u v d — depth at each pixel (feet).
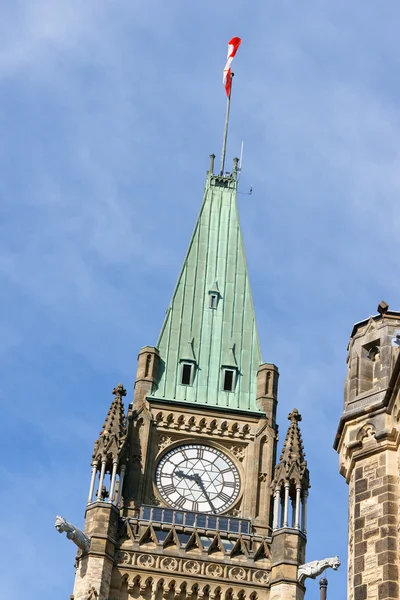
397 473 166.40
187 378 432.66
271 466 413.80
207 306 451.94
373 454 169.48
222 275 460.14
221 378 433.89
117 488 400.67
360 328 182.60
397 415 168.25
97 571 378.73
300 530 392.27
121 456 403.34
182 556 388.16
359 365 178.60
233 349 441.68
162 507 399.65
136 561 385.91
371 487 167.53
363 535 164.86
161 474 409.69
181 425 419.54
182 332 444.55
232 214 476.54
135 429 415.85
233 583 384.88
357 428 172.55
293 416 414.62
